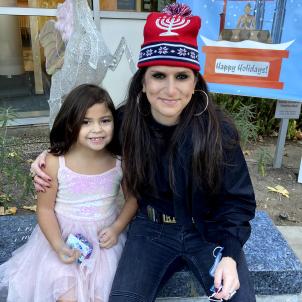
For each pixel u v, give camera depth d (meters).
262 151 3.22
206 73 3.11
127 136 1.48
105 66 2.12
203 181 1.42
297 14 2.78
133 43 3.93
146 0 4.02
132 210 1.65
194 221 1.51
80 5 2.04
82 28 2.03
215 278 1.31
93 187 1.56
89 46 2.02
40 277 1.48
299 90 2.92
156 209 1.57
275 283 1.73
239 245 1.40
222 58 3.03
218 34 3.00
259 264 1.74
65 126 1.48
